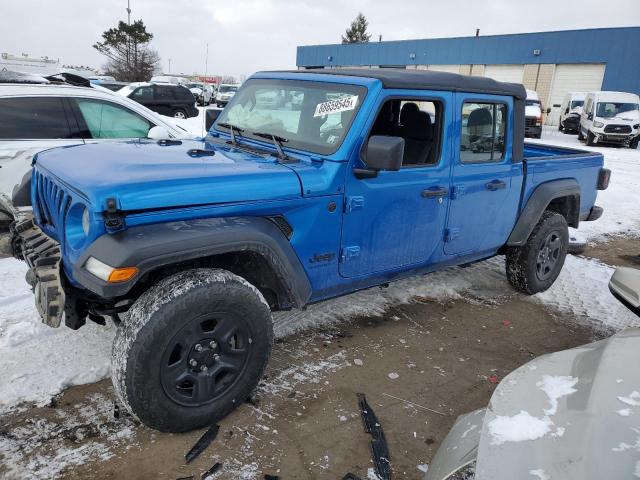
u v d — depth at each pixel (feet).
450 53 120.16
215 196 8.67
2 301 12.87
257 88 12.80
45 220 10.39
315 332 12.90
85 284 7.70
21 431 8.72
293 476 8.27
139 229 8.00
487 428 6.21
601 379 6.65
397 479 8.40
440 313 14.67
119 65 196.13
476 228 13.58
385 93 10.68
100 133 18.54
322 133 10.72
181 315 8.07
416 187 11.56
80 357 10.78
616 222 26.91
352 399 10.34
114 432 8.88
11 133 16.92
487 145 13.32
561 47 101.96
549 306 15.72
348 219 10.57
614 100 69.26
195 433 9.01
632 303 9.73
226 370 8.98
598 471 5.25
